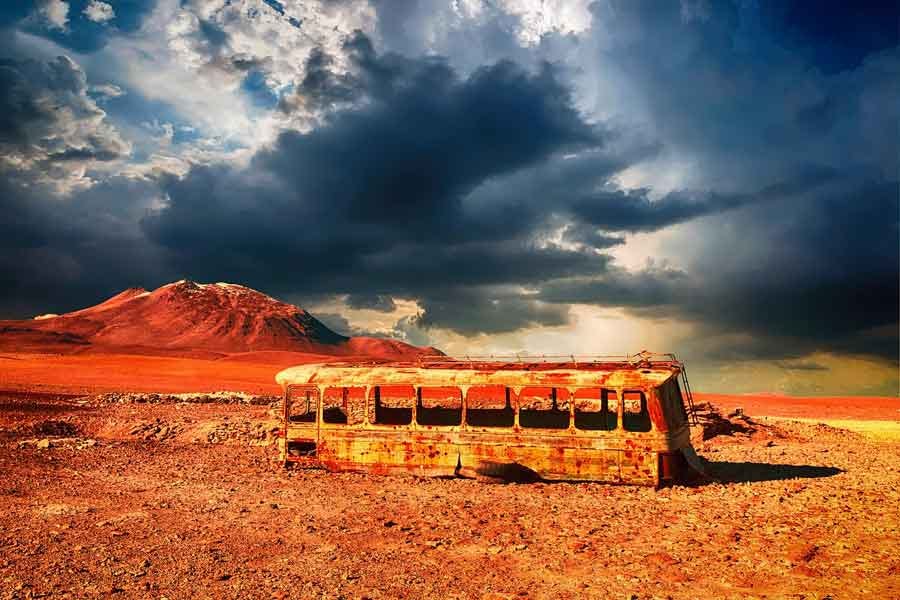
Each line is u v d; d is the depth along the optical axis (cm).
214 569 1105
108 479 1931
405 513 1506
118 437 2909
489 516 1472
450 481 1883
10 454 2303
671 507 1554
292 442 2145
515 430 1877
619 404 1825
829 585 1015
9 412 3500
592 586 1023
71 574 1074
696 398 5600
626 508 1545
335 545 1249
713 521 1417
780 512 1499
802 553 1165
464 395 1923
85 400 4231
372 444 1988
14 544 1242
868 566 1101
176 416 3522
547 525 1391
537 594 989
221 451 2525
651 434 1792
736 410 3272
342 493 1730
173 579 1055
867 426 3669
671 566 1112
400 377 1981
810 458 2419
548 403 2911
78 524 1404
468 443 1903
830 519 1428
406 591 1003
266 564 1134
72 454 2384
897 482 1892
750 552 1187
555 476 1839
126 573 1081
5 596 975
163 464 2209
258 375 7975
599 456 1819
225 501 1638
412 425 1958
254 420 3077
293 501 1636
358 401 3297
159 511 1530
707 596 977
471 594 991
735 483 1872
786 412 4566
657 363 1881
